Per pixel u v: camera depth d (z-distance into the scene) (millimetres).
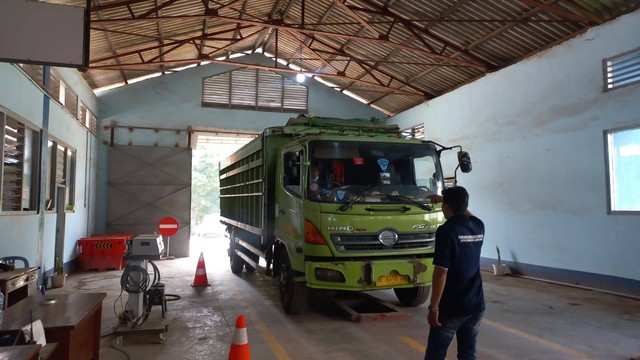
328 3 11734
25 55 4188
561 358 4605
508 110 10586
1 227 6309
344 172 5988
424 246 6004
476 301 3189
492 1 9180
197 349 4969
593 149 8344
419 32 11453
